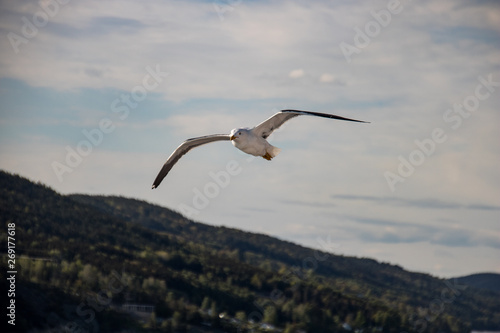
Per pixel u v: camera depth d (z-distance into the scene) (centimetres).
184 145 2733
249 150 2638
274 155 2658
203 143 2739
